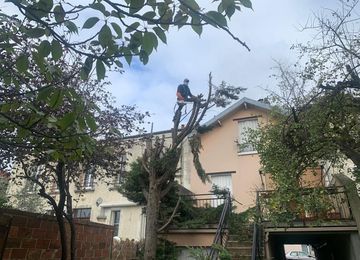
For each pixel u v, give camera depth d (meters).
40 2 2.06
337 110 7.35
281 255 15.42
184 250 11.55
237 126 17.11
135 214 15.70
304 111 7.95
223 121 17.53
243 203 15.02
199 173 11.06
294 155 7.89
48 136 2.80
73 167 6.84
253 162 15.86
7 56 2.96
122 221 15.82
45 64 2.34
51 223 6.80
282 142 8.24
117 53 2.19
